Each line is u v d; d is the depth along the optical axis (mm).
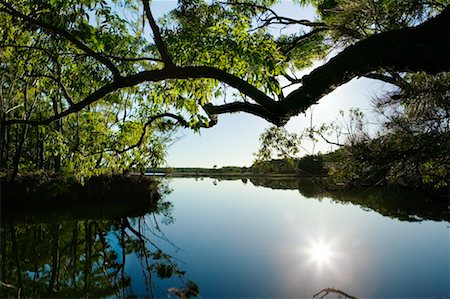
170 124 7105
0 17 3467
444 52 1905
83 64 4633
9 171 17891
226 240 11133
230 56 3125
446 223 12578
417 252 8898
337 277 7133
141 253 9820
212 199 25859
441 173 5320
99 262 9086
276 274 7418
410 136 4859
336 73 2166
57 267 8617
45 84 5090
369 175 6027
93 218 15219
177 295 6203
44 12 2941
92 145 7480
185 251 9836
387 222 13453
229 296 6125
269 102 2369
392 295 5961
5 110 12633
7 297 6422
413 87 4488
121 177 19953
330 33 5668
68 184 17734
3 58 4320
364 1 4570
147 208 19594
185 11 5223
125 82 2594
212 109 2785
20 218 14562
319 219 15031
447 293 6000
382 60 2049
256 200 24406
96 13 2953
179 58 3385
